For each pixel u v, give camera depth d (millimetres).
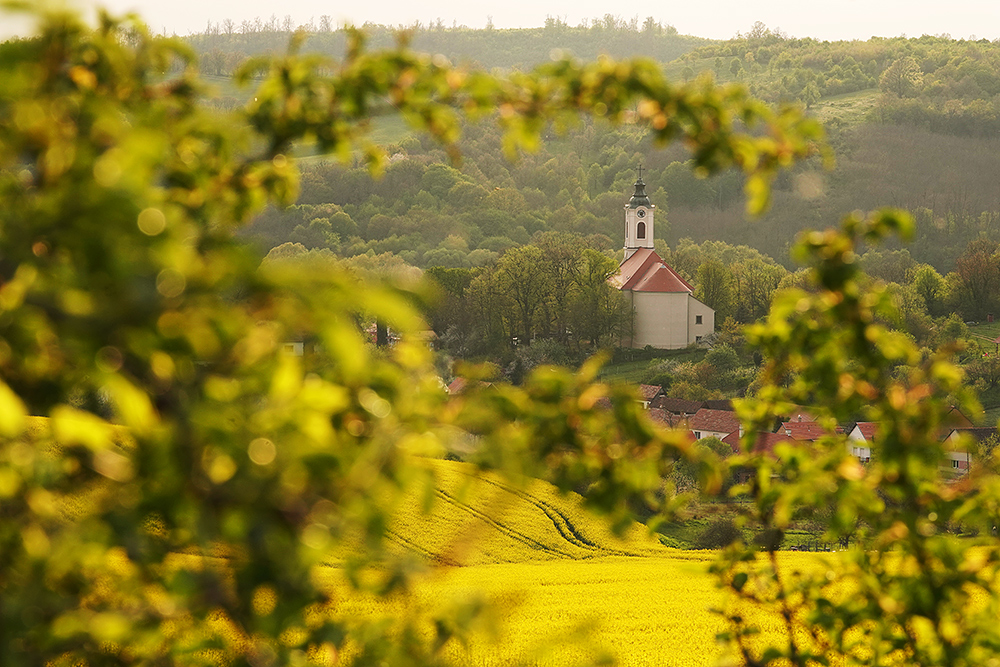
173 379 8039
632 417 13109
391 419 10086
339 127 14367
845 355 18859
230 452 8156
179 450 8125
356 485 8992
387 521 9203
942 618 18344
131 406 7410
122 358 7543
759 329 19000
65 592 10406
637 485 13203
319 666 11102
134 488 8695
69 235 7188
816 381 19406
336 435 10117
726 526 188250
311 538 8602
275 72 13852
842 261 18109
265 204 14227
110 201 7039
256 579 9016
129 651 10414
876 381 19203
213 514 8484
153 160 7461
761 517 20172
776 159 14414
